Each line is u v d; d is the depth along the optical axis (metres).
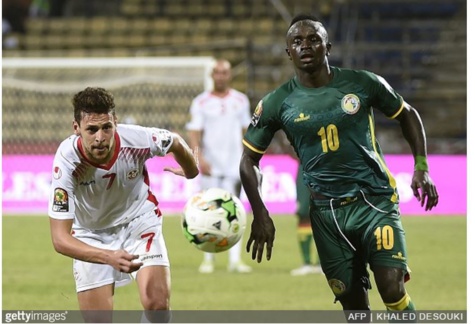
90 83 75.12
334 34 89.44
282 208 67.56
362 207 21.80
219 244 22.09
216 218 21.92
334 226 22.12
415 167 22.36
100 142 19.55
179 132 75.12
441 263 42.44
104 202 21.31
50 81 74.81
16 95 74.88
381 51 87.56
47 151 74.00
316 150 21.91
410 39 90.31
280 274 40.25
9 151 73.56
